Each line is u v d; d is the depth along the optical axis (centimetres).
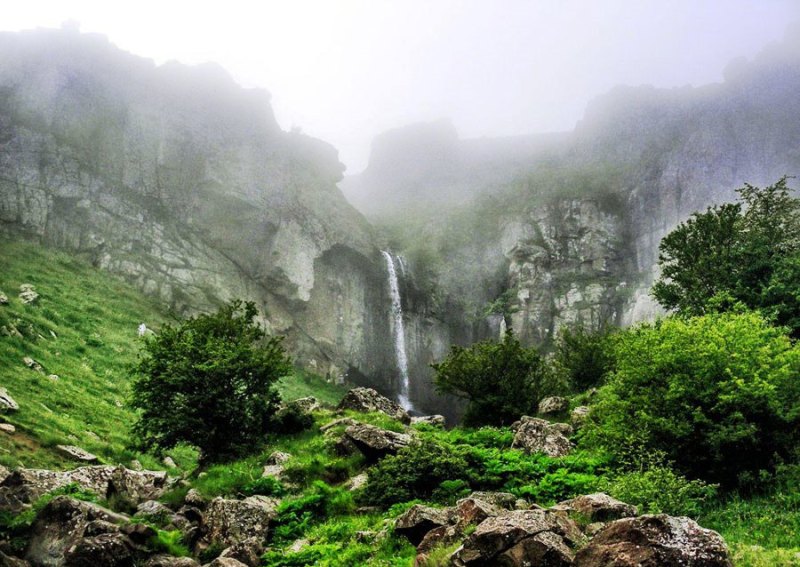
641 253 6925
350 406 2409
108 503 1330
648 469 1191
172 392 1795
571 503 1022
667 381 1279
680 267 2695
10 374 2333
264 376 1886
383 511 1303
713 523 991
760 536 900
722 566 629
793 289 2197
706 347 1256
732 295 2353
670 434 1238
